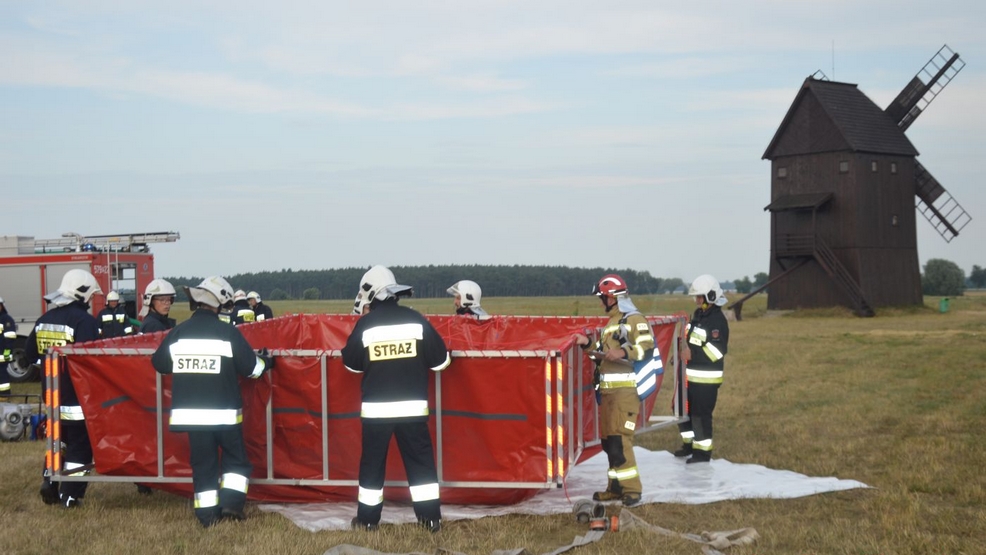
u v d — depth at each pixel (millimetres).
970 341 23625
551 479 6734
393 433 6777
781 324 35406
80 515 7133
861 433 10531
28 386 17641
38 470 8867
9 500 7645
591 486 8180
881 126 43094
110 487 8211
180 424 6711
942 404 12469
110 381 7086
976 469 8406
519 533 6609
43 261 18484
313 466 7172
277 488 7449
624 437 7398
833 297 42312
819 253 42094
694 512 7207
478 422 6871
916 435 10234
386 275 6906
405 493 7426
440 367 6641
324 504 7461
